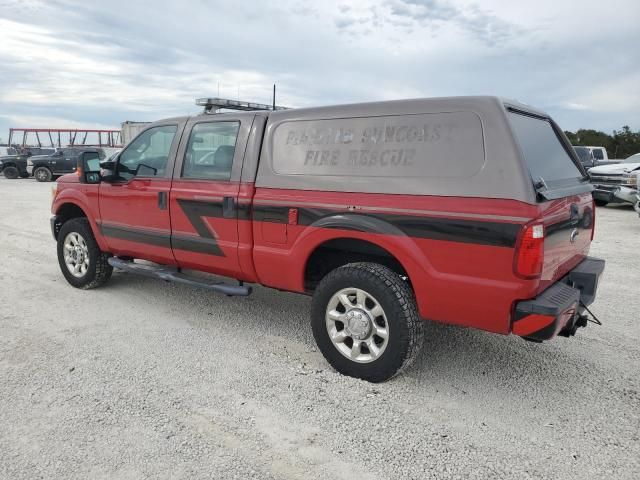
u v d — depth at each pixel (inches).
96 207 200.5
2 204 535.5
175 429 111.5
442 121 120.6
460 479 96.9
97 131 1232.8
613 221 438.3
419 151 122.9
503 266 110.6
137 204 184.1
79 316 183.0
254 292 216.5
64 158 903.1
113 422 113.7
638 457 104.0
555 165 137.1
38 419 114.4
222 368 142.1
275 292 217.2
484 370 143.5
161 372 138.9
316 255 148.1
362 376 133.7
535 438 110.7
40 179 894.4
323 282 136.6
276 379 135.7
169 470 97.9
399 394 128.8
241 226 153.9
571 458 103.6
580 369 144.9
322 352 140.6
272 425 114.0
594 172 542.0
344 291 133.7
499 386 134.2
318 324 139.3
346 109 136.4
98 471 97.3
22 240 332.5
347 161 134.0
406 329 124.5
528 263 107.6
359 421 116.3
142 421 114.3
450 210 115.8
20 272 246.2
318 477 96.9
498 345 161.3
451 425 115.3
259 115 153.6
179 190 169.6
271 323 179.3
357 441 108.6
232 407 121.2
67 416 115.8
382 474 98.0
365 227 127.2
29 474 96.1
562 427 115.0
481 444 108.2
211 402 123.3
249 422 115.0
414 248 121.5
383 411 120.6
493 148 112.9
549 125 150.9
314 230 136.8
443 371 142.3
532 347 160.1
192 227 167.9
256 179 151.5
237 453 103.7
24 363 142.8
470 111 117.0
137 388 129.4
